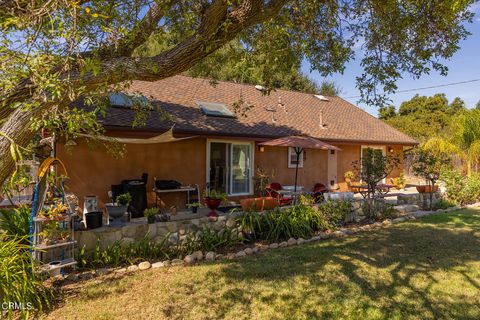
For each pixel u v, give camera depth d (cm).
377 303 442
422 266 580
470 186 1323
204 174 1157
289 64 720
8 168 330
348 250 674
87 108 891
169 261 604
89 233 602
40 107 331
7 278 386
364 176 1069
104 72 382
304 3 618
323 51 744
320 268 571
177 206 1094
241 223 762
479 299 454
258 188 1280
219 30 439
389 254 648
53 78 297
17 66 316
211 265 589
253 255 652
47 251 521
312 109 1720
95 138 663
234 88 1575
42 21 313
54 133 486
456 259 618
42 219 487
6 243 434
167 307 430
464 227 879
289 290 481
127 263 602
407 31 659
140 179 1020
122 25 443
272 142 1072
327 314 412
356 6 664
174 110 1154
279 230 762
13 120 330
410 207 1113
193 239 702
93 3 414
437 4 565
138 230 655
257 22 464
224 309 425
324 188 1358
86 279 526
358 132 1630
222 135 1110
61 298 455
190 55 424
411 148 1811
